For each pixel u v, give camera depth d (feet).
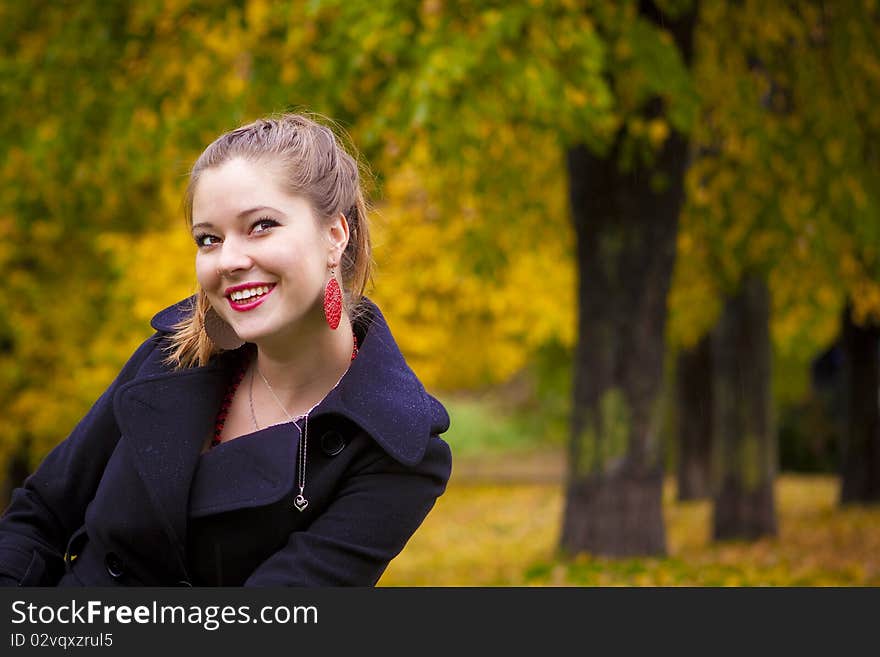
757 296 54.24
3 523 8.73
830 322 67.46
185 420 8.24
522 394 162.30
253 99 32.58
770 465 54.34
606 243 40.78
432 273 53.01
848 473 71.72
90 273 61.00
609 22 32.81
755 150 43.68
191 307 9.05
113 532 8.12
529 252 55.57
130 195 54.60
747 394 54.34
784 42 44.52
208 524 8.05
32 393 59.98
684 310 59.62
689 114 33.45
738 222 46.55
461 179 42.65
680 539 57.11
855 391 71.51
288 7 31.17
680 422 78.13
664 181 39.58
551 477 115.34
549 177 49.57
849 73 43.55
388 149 32.30
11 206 40.78
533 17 29.01
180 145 33.55
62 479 8.67
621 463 40.86
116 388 8.73
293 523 7.98
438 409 8.39
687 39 38.78
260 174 7.76
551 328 60.90
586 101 30.71
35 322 59.31
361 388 8.00
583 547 41.24
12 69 35.94
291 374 8.34
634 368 40.83
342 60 30.25
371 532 7.84
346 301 8.41
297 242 7.77
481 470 123.13
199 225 7.88
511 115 31.40
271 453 7.95
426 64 27.35
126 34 35.78
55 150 36.37
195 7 34.40
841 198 43.42
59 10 36.76
